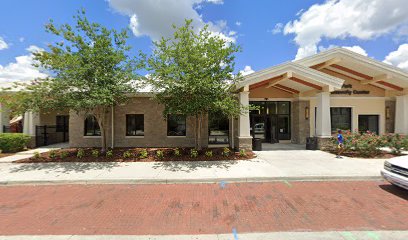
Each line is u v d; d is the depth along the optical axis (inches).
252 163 372.8
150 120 557.9
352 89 660.7
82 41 383.6
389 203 210.1
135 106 557.0
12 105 375.6
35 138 569.0
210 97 381.7
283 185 269.3
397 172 232.8
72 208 203.6
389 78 563.2
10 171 325.4
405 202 212.2
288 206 204.7
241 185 270.5
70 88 380.8
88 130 561.6
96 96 346.3
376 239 146.5
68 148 536.7
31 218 183.5
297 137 641.6
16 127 636.1
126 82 415.5
